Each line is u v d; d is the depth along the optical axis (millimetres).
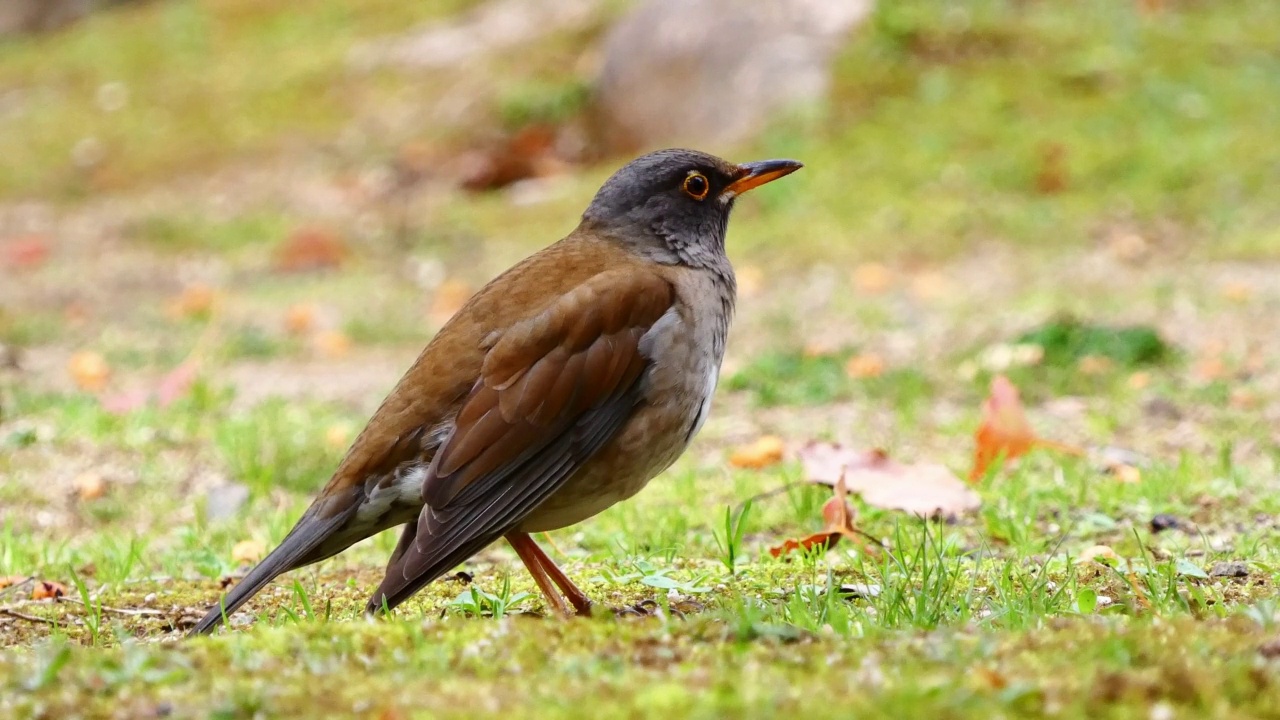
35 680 5098
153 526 10727
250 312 19531
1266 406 12805
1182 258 18500
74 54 33344
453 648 5480
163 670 5211
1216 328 15547
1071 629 5555
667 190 7668
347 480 6793
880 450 9711
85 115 29641
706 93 23984
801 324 16969
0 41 36438
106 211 25109
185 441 12906
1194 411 12750
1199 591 6918
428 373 6906
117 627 7348
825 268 19156
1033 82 22953
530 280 7199
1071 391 13719
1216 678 4836
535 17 29297
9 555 9297
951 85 22953
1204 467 10586
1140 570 7566
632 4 28391
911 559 8117
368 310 19328
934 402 13781
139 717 4809
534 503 6867
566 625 5781
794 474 10812
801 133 22406
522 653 5418
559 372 6895
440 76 28500
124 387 15477
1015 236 19625
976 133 21875
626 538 9008
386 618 6270
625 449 7098
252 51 31766
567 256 7422
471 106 26938
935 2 24828
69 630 7477
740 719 4562
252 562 9250
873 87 22953
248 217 24344
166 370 16453
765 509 9875
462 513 6699
